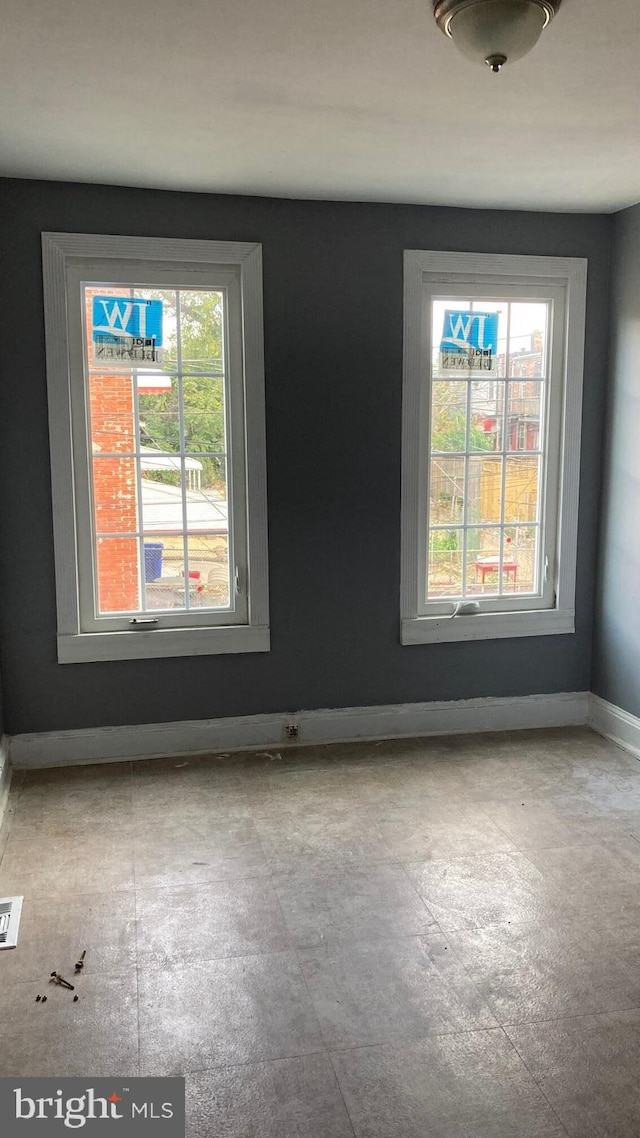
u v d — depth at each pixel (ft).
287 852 9.32
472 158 9.71
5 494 11.03
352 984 7.07
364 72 7.38
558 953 7.51
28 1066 6.15
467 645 12.92
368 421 11.99
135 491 11.61
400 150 9.43
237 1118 5.70
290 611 12.17
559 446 12.89
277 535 11.94
